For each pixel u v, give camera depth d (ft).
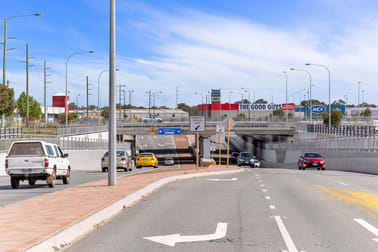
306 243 29.09
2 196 57.62
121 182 71.15
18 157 68.49
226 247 27.86
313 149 217.97
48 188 70.28
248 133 308.40
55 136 184.96
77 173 125.08
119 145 262.88
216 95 524.93
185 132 299.99
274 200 53.11
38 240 26.55
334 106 513.86
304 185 75.72
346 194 60.75
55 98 473.26
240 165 215.51
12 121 200.54
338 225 36.09
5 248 24.31
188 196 56.85
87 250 26.81
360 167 141.69
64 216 35.96
